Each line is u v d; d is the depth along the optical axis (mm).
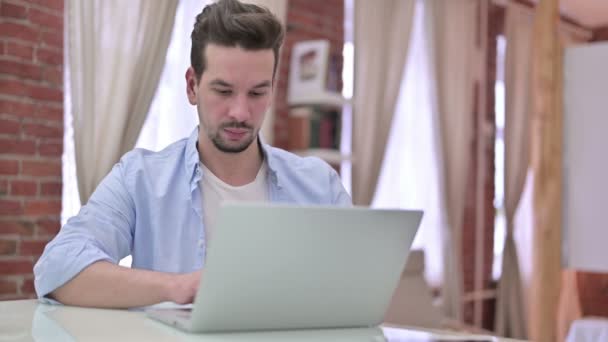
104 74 3021
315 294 1021
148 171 1579
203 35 1407
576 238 3338
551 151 3328
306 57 3941
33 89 2908
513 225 5484
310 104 3939
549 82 3322
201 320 953
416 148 4781
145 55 3131
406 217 1031
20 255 2869
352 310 1077
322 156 3973
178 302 1182
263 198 1635
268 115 3580
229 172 1606
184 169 1603
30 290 2902
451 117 4953
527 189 5781
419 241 4793
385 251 1045
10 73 2834
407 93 4762
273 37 1398
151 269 1559
